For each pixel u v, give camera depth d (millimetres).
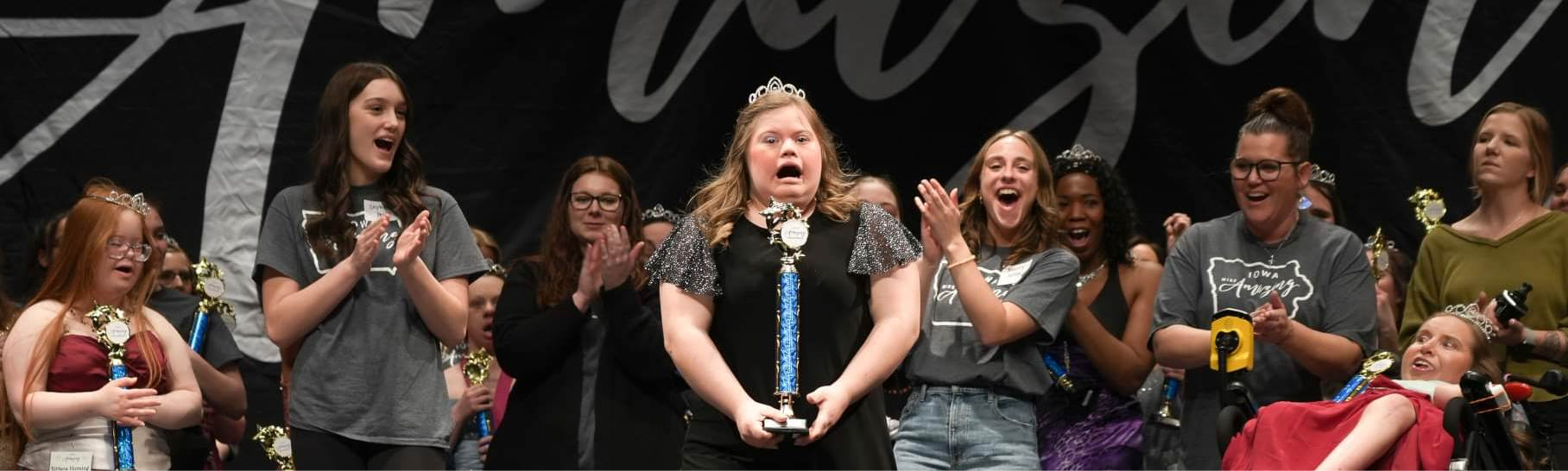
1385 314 9398
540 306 8797
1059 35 10914
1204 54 10789
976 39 10969
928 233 8508
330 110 8039
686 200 10820
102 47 10477
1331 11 10656
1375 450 6863
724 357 6379
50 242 9039
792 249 6262
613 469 8242
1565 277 8586
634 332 8234
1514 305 7895
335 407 7668
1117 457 8570
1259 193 8453
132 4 10516
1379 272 9953
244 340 10438
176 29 10547
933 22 10992
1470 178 10414
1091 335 8602
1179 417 9695
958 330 8328
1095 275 9266
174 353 8078
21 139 10359
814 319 6285
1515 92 10422
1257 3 10734
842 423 6262
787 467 6281
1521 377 6910
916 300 6414
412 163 8219
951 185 10906
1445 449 6836
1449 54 10500
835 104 10938
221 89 10555
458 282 8109
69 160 10391
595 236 8938
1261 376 8359
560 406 8383
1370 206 10562
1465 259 8836
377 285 7871
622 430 8297
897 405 9867
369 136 7988
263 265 7852
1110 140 10867
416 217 7766
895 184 10922
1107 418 8641
